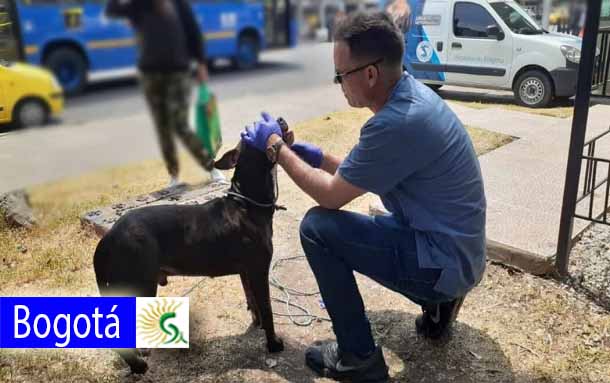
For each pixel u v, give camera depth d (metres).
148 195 3.92
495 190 4.12
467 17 7.62
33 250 3.47
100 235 3.55
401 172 2.01
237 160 2.25
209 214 2.24
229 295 2.95
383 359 2.27
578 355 2.42
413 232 2.14
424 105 2.00
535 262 3.01
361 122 6.19
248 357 2.43
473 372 2.33
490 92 8.26
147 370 2.34
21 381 2.29
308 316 2.75
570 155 2.79
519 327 2.63
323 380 2.29
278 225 3.77
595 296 2.84
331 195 2.07
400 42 2.00
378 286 3.03
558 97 7.66
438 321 2.45
